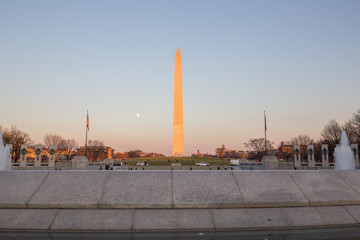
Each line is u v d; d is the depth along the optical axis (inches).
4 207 237.8
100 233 206.7
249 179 275.6
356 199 257.8
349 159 1338.6
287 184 273.3
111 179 267.7
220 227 216.5
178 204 240.2
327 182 280.7
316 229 217.3
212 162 3277.6
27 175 271.4
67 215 228.1
